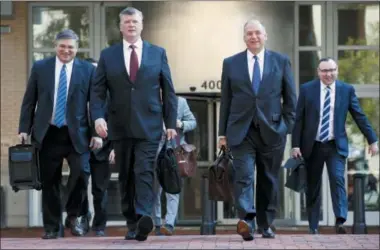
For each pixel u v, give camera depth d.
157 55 9.21
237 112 9.29
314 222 11.95
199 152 15.68
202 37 15.14
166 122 9.23
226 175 9.57
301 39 15.66
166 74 9.20
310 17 15.70
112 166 15.30
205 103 15.66
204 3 15.13
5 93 15.75
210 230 12.40
